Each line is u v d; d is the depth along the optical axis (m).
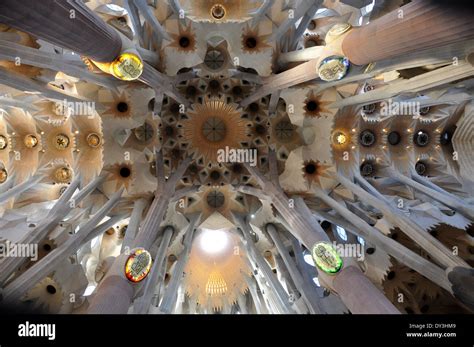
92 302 7.21
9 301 7.45
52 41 5.79
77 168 12.99
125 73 7.96
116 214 13.10
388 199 12.55
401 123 14.06
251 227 15.15
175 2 11.97
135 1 10.44
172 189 13.23
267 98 14.74
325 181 13.27
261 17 12.44
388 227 10.98
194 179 15.44
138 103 12.75
